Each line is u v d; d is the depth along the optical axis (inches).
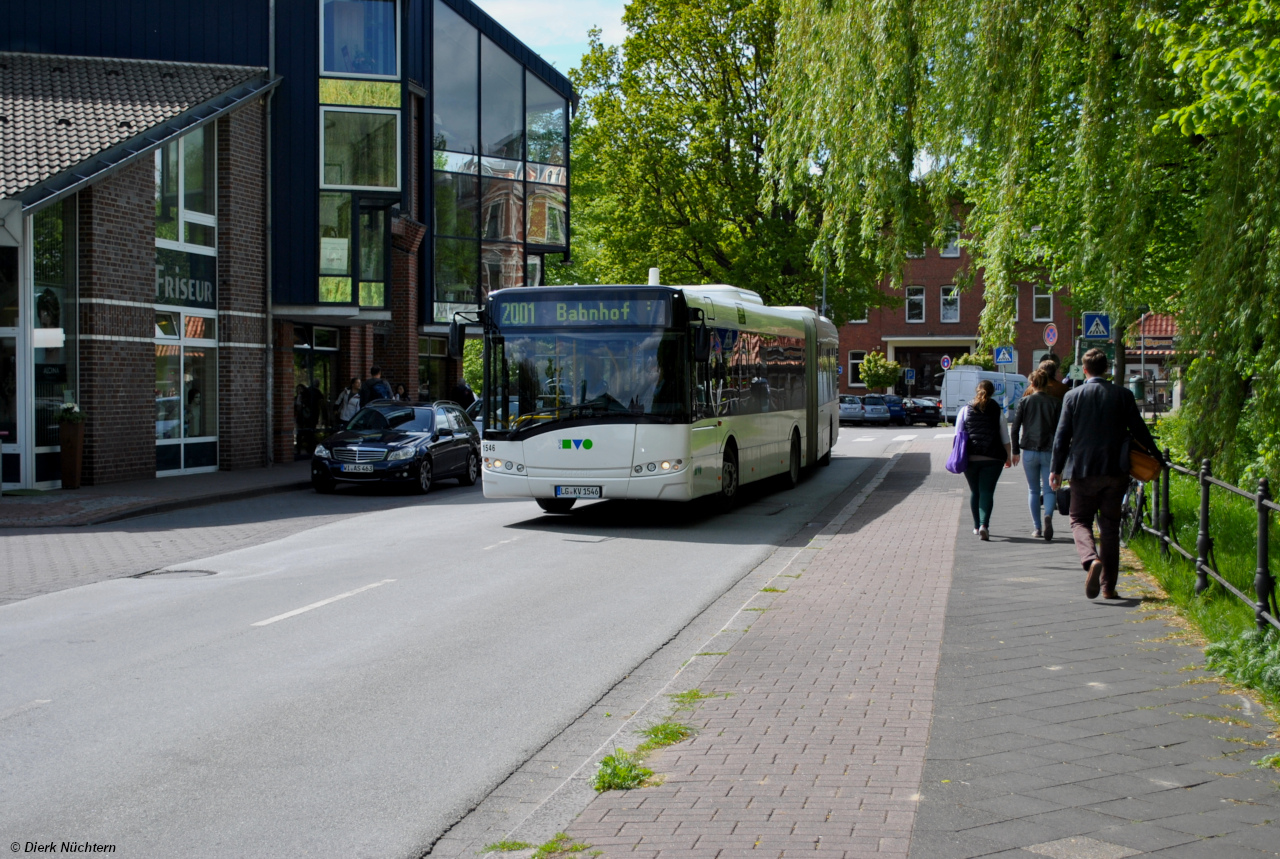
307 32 1009.5
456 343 605.3
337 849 175.0
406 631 340.5
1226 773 191.5
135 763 217.3
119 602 393.7
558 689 273.1
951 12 545.6
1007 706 234.7
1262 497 279.4
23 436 753.6
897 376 2329.0
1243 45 339.0
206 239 935.0
